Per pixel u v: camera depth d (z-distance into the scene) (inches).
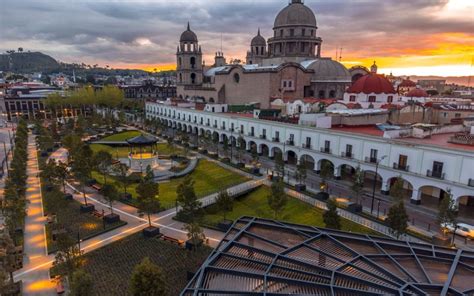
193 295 622.8
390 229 1305.4
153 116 5000.0
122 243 1349.7
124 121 4990.2
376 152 1881.2
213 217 1665.8
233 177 2251.5
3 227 1467.8
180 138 3430.1
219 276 697.6
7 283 994.7
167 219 1594.5
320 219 1540.4
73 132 3745.1
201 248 1307.8
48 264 1182.9
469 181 1489.9
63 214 1641.2
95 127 4446.4
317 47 4404.5
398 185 1507.1
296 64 3846.0
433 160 1617.9
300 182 1973.4
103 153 2188.7
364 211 1594.5
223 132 3297.2
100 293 1037.2
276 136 2620.6
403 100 3452.3
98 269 1170.6
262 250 789.9
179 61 5452.8
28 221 1563.7
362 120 2381.9
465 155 1491.1
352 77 4320.9
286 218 1609.3
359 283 655.1
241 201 1927.9
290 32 4210.1
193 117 3860.7
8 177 1988.2
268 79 3730.3
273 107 3508.9
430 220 1510.8
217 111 3612.2
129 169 2527.1
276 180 1937.7
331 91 3981.3
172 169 2496.3
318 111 2716.5
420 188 1688.0
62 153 3046.3
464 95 5152.6
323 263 740.7
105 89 5753.0
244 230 904.3
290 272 705.6
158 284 884.0
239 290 642.8
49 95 5541.3
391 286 628.4
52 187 1983.3
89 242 1355.8
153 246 1330.0
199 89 5014.8
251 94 4013.3
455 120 2434.8
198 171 2466.8
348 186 2006.6
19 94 5994.1
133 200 1828.2
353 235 872.9
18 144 2674.7
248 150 2950.3
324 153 2183.8
